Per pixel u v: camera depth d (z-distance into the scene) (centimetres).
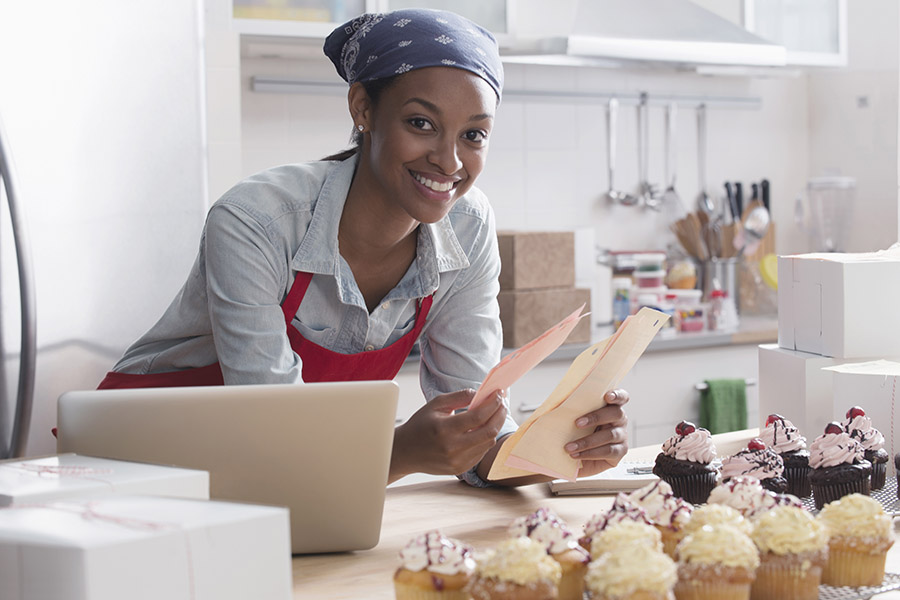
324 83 339
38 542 73
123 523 78
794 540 98
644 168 395
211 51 287
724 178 410
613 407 138
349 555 118
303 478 113
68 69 194
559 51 313
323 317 147
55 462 102
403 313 154
